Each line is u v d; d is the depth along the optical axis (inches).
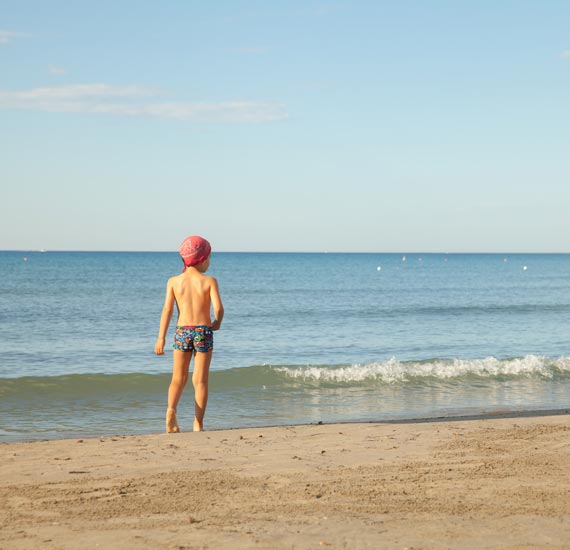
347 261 6939.0
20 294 1807.3
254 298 1818.4
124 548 132.0
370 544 134.2
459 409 417.7
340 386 504.1
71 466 210.2
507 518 153.3
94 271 3422.7
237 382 504.7
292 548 131.6
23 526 147.7
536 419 321.1
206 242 293.7
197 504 165.8
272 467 208.4
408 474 198.5
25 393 446.0
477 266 5639.8
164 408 412.2
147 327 1022.4
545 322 1158.3
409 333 978.1
